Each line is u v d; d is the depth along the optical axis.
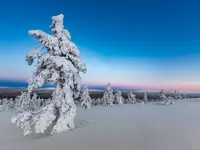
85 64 18.06
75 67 17.83
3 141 15.30
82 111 41.34
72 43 17.58
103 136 15.29
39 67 17.31
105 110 43.81
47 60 16.77
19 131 19.47
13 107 67.62
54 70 16.73
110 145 12.93
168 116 29.53
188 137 14.92
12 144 14.18
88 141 13.94
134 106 59.50
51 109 16.64
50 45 16.70
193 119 25.47
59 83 17.64
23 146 13.51
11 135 17.75
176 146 12.57
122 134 15.97
